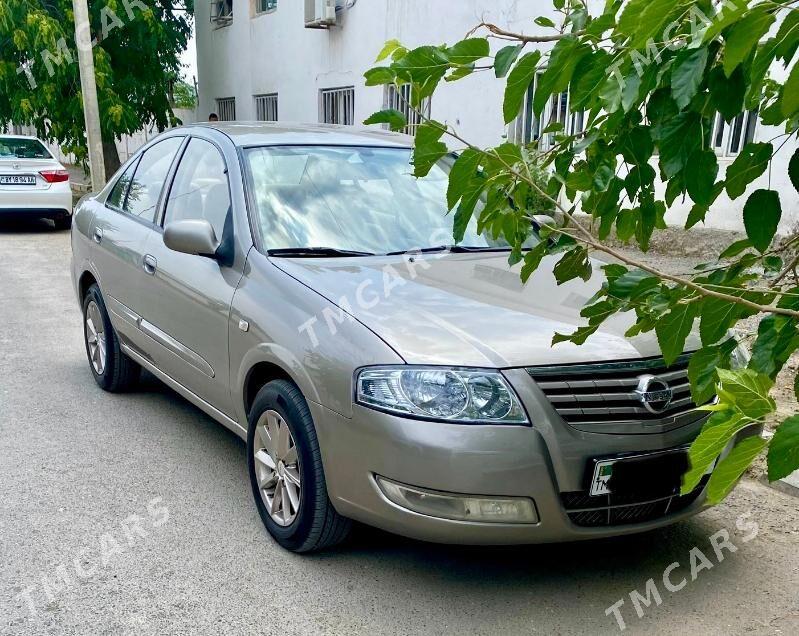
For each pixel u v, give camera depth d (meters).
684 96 1.34
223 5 18.86
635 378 2.80
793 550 3.32
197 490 3.78
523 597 2.94
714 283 1.68
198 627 2.71
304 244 3.62
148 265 4.32
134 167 5.23
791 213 6.47
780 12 1.14
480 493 2.61
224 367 3.59
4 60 16.08
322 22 14.02
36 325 7.04
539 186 1.76
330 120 15.15
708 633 2.75
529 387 2.69
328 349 2.92
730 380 1.11
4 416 4.74
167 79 18.72
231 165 3.97
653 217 1.72
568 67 1.49
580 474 2.68
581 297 3.20
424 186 4.15
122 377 5.11
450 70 1.60
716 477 1.12
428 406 2.65
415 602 2.89
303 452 3.02
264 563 3.13
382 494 2.74
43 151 13.67
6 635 2.65
